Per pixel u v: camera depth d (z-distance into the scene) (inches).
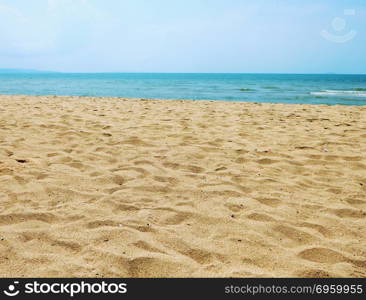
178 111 308.7
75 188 107.8
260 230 83.5
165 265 67.4
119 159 142.9
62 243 74.3
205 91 848.9
